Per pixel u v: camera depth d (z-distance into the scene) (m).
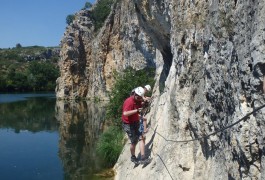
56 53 131.75
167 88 9.53
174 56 7.95
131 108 8.67
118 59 42.38
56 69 94.06
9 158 16.59
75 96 51.12
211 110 5.83
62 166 14.73
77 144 19.09
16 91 86.50
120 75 17.17
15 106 43.22
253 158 4.47
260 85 4.16
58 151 17.64
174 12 7.86
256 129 4.34
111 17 44.06
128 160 10.25
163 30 10.31
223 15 5.25
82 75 51.75
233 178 5.04
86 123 26.77
